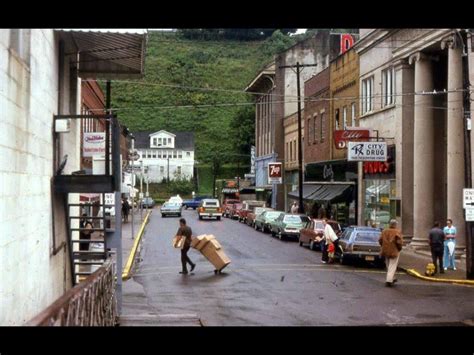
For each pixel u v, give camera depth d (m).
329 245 28.77
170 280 23.14
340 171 46.53
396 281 22.62
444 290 20.98
